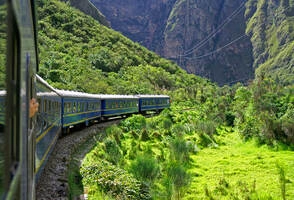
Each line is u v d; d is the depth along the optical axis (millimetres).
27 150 3199
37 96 8023
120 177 11258
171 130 25453
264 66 190000
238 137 25469
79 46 74750
